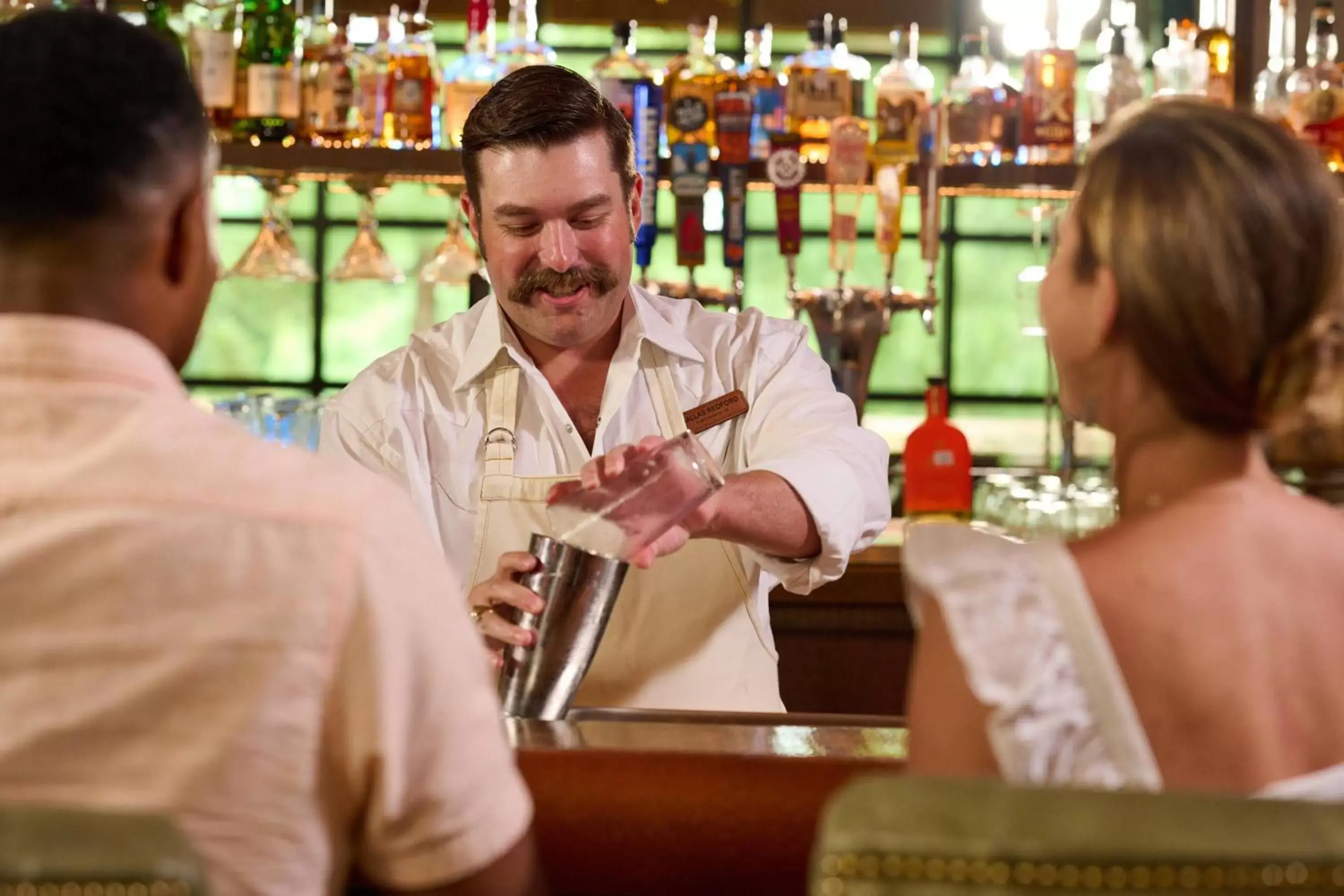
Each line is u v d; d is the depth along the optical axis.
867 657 2.85
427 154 2.86
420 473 2.04
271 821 0.89
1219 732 0.92
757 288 3.45
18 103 0.91
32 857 0.75
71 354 0.93
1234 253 0.94
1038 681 0.92
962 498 3.00
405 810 0.94
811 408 2.03
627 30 2.93
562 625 1.46
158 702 0.88
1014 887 0.73
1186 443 1.00
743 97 2.89
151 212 0.94
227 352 3.44
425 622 0.94
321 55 2.92
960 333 3.48
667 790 1.23
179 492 0.91
